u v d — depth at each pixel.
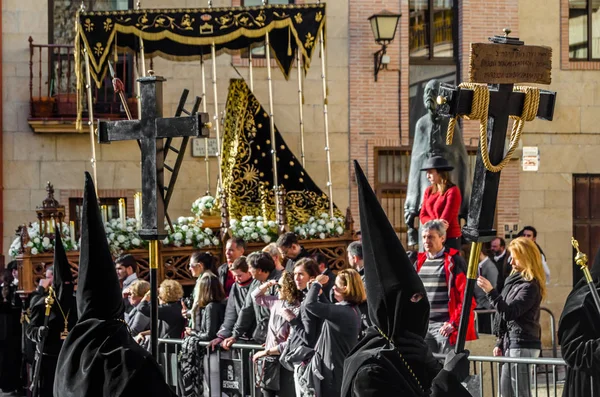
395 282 7.16
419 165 18.89
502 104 7.12
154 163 9.05
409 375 7.15
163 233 9.10
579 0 26.84
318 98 25.91
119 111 24.95
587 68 26.72
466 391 7.24
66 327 15.10
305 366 11.62
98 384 8.16
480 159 7.25
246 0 25.88
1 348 19.39
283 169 21.48
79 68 20.23
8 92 25.11
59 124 24.77
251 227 19.69
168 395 8.27
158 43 21.83
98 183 25.25
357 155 26.02
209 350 13.39
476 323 15.56
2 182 25.02
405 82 26.14
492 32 26.42
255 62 25.69
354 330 11.31
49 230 18.81
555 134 26.53
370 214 7.27
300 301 12.08
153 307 9.04
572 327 9.43
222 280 15.90
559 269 26.52
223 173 21.31
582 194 26.81
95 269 8.43
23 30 25.28
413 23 26.47
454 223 14.98
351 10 26.00
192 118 8.90
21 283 18.56
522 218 26.36
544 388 14.08
